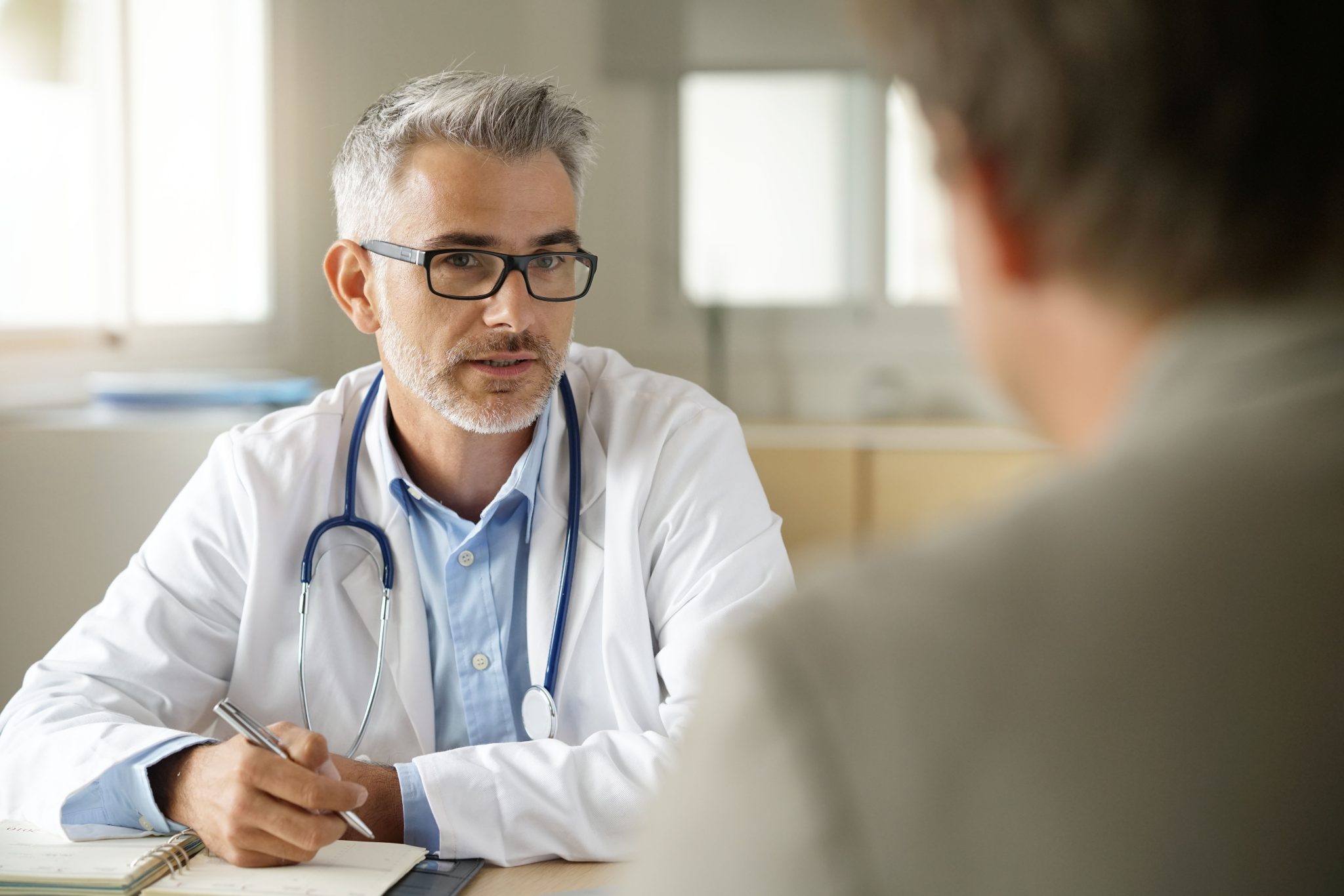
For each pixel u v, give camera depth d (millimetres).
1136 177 291
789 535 2398
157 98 2463
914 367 2830
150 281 2445
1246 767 277
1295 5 281
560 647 1228
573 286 1255
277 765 937
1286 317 298
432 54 2842
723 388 2893
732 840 296
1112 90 288
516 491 1250
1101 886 276
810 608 316
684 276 2887
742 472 1328
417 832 984
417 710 1218
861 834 288
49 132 2184
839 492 2391
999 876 281
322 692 1227
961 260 326
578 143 1271
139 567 1283
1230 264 295
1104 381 318
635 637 1228
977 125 306
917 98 319
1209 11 282
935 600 304
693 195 2867
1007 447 2350
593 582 1249
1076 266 306
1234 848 275
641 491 1271
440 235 1193
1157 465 303
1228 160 287
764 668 306
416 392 1231
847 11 331
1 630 1823
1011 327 324
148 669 1206
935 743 290
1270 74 283
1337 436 293
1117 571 295
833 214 2840
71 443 1814
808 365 2863
